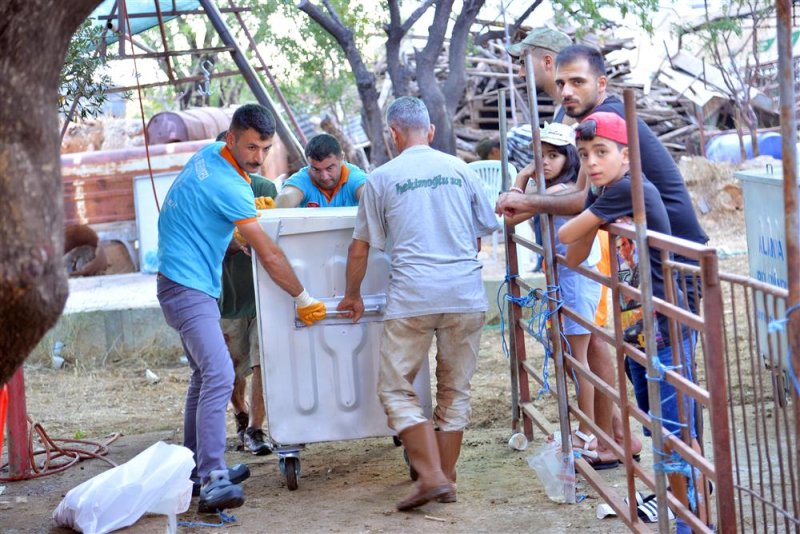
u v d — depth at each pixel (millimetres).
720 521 3504
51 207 3254
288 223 5344
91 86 6750
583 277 5512
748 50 24578
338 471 5980
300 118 19719
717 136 22406
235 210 5082
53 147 3291
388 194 5160
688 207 4648
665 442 3945
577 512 5004
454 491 5254
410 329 5156
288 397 5434
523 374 6285
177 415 8344
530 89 5184
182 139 15242
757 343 3568
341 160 6086
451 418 5297
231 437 7125
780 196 6281
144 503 4922
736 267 13000
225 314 6246
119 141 15516
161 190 14078
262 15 15891
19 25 3141
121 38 8531
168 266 5176
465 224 5242
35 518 5258
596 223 4223
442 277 5133
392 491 5500
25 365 10445
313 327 5406
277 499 5449
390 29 12859
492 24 16672
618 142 4219
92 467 6336
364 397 5469
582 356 5547
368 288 5461
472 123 21922
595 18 14812
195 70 20734
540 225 5441
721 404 3461
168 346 10680
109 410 8617
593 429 4961
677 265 3727
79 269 13977
